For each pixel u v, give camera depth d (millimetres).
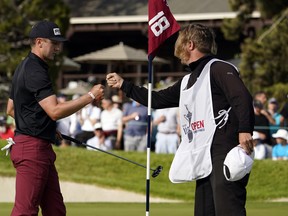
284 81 40969
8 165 27172
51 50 13148
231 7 42125
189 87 12258
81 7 58750
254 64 41062
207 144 11984
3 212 21078
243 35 53250
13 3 46625
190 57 12391
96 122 33125
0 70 46312
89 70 58625
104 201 25844
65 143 33594
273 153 29641
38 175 12961
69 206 23375
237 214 11789
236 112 11641
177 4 54562
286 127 30203
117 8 57719
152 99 13297
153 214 20812
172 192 25609
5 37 46844
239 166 11445
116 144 32906
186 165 12125
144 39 56969
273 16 41625
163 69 55781
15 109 13133
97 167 28125
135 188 25844
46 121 13000
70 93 50438
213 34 12500
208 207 12188
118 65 52125
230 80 11758
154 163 28172
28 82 12852
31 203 12922
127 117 32375
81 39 57844
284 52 40562
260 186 26797
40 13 46875
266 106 35000
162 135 31188
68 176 26172
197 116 12070
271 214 20812
